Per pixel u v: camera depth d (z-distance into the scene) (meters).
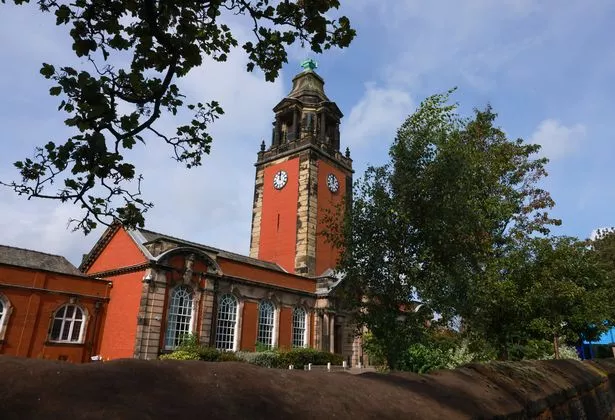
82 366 1.70
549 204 21.95
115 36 5.57
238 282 31.91
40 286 26.62
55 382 1.50
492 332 14.58
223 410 1.69
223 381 1.97
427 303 11.01
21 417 1.26
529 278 14.15
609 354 35.94
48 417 1.29
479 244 12.63
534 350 18.77
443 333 15.02
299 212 42.28
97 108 5.17
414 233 11.13
